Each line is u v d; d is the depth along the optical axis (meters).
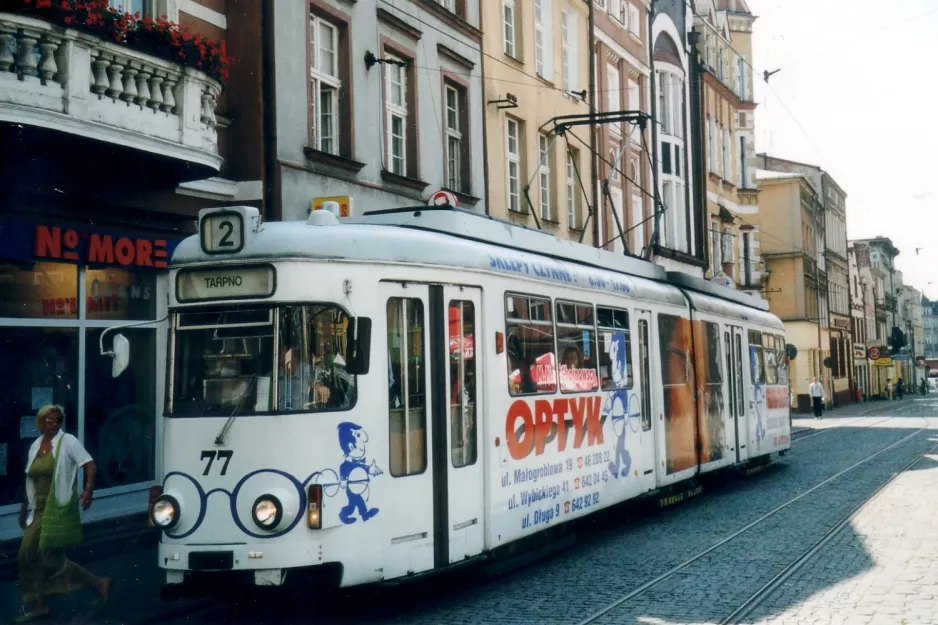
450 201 11.20
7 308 11.84
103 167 12.38
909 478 18.61
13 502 11.81
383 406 8.99
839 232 72.00
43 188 11.92
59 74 10.89
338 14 17.06
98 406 13.02
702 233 40.94
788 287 56.38
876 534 12.40
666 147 37.31
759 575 10.18
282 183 15.31
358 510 8.70
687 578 10.19
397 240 9.40
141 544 12.81
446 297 9.73
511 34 24.72
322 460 8.55
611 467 13.13
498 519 10.26
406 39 19.42
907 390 105.19
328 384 8.72
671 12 37.78
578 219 28.39
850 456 23.97
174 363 8.98
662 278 16.70
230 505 8.52
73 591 10.23
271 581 8.34
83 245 12.65
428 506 9.34
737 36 47.75
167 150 12.20
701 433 16.88
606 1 31.61
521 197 24.94
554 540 12.01
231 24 15.24
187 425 8.75
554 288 11.83
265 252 8.80
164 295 14.02
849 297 74.25
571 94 27.95
